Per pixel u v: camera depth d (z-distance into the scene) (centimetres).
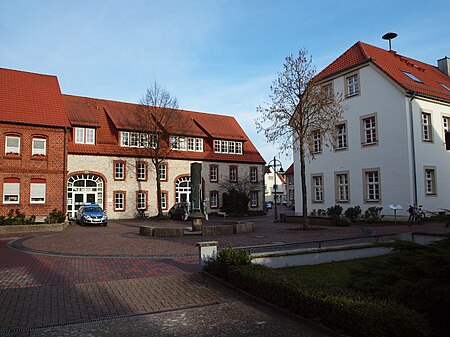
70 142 3209
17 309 655
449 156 2605
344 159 2756
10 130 2652
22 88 2964
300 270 923
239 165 4209
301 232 1884
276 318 601
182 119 4016
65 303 690
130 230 2209
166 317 614
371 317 463
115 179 3353
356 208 2503
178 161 3769
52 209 2747
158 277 888
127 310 651
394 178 2417
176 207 3281
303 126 2039
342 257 1066
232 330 551
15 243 1591
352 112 2709
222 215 3797
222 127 4291
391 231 1823
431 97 2470
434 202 2441
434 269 521
